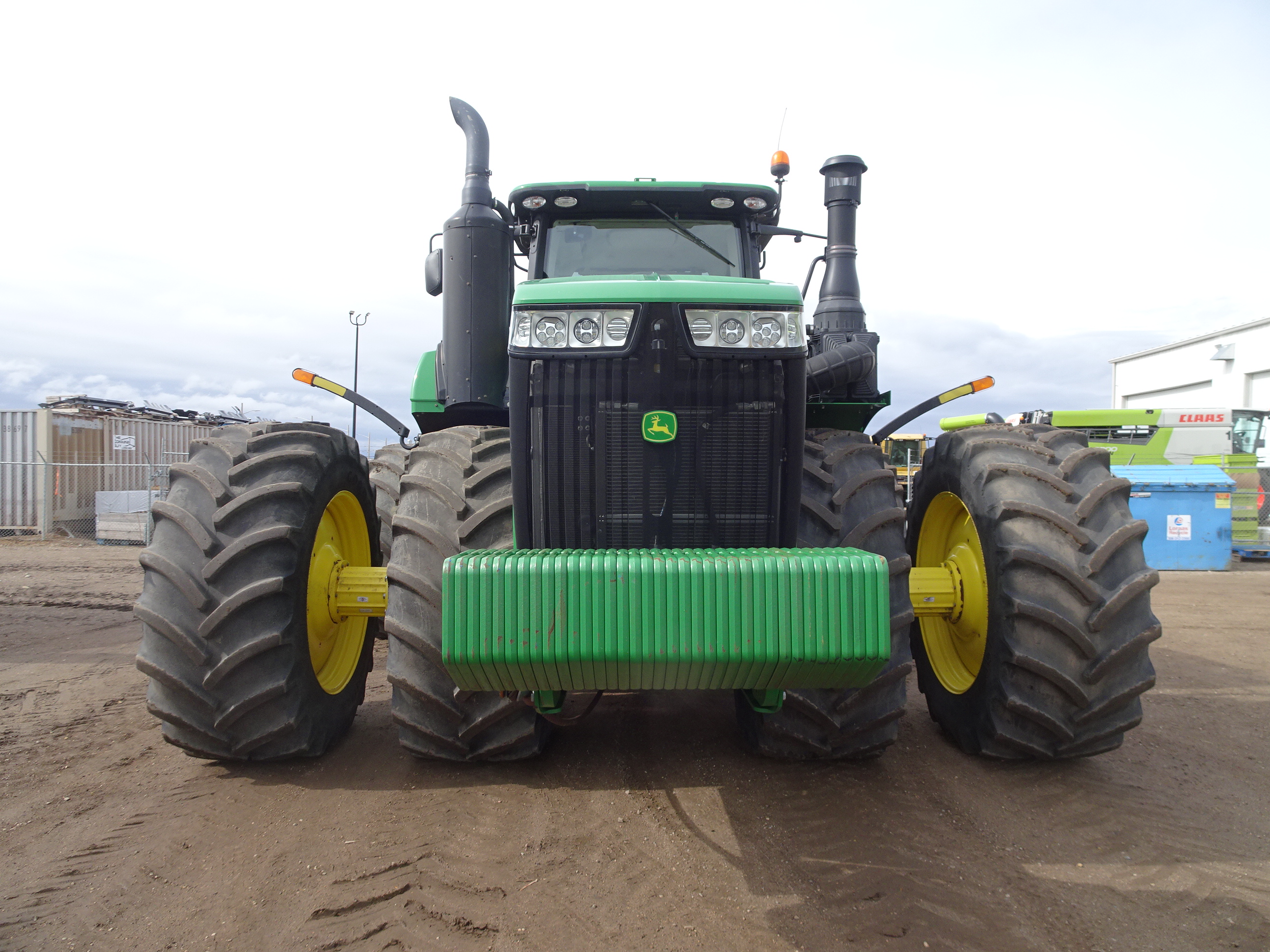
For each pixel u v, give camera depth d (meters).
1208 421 17.70
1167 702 4.99
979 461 3.65
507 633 2.21
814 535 3.12
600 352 2.70
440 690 3.18
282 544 3.21
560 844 2.80
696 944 2.22
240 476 3.24
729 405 2.72
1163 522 13.00
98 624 7.28
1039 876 2.66
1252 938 2.31
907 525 4.52
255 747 3.24
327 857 2.69
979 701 3.58
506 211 4.22
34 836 2.86
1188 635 7.30
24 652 6.06
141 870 2.61
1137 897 2.54
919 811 3.14
